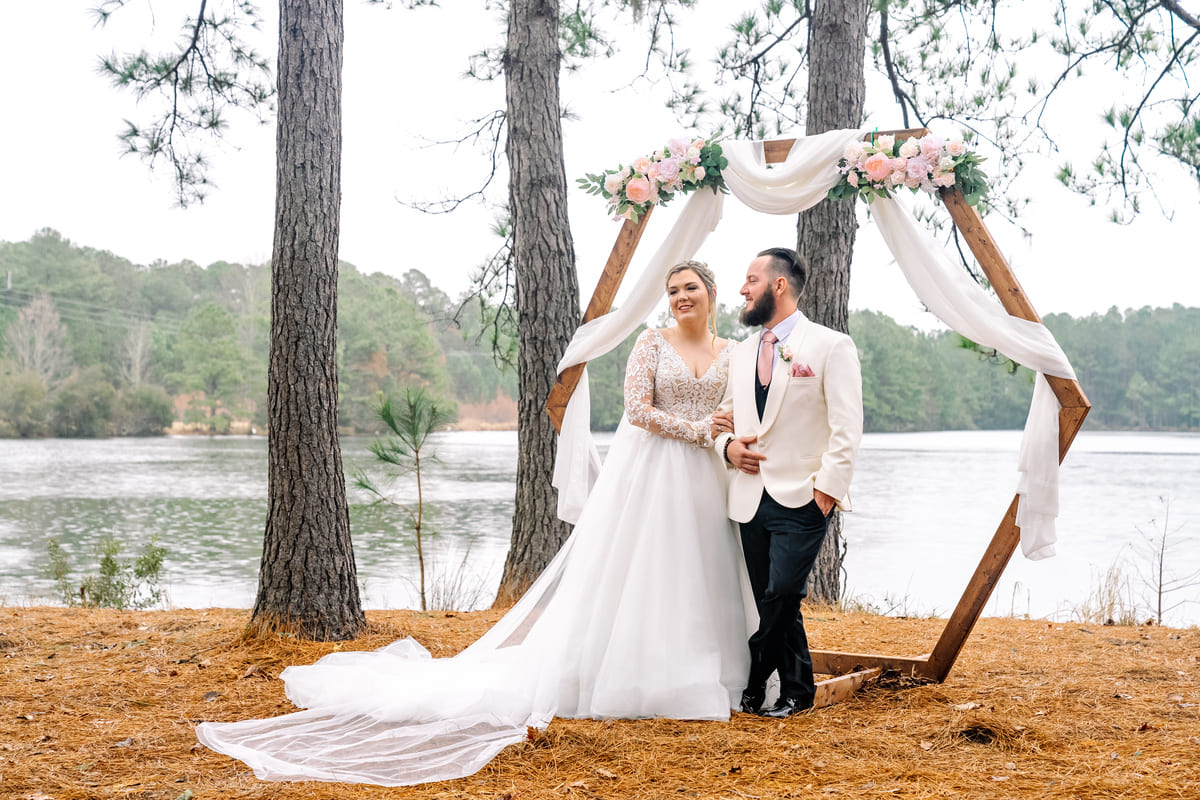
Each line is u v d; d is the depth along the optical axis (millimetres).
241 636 5094
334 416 5309
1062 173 8164
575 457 4516
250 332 85625
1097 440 71500
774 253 3912
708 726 3537
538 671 3744
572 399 4555
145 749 3311
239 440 67000
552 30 7438
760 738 3377
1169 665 4680
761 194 4234
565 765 3141
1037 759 3119
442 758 3164
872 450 50781
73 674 4457
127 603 8633
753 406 3838
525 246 7387
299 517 5164
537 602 4094
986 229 3955
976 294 3936
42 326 76750
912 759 3133
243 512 21375
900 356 86875
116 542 8898
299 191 5152
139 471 34688
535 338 7344
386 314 74750
